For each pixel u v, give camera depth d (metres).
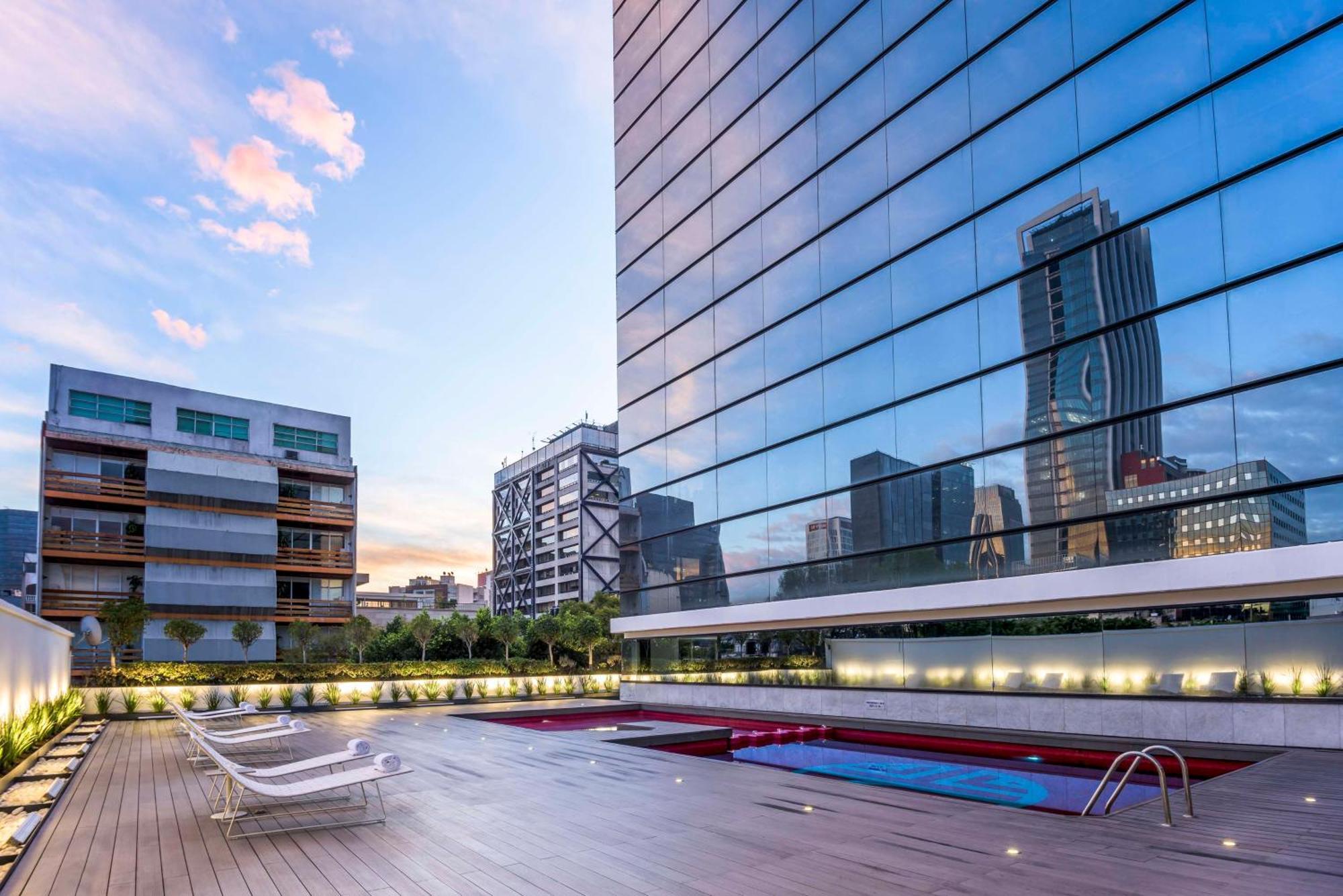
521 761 11.48
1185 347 11.30
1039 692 12.95
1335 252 9.86
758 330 20.14
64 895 5.20
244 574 39.38
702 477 21.86
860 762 13.97
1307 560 9.65
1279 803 6.98
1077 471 12.54
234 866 5.86
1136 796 9.86
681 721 21.75
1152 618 11.49
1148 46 12.14
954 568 14.45
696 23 23.52
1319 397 9.81
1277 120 10.57
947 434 14.86
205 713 17.66
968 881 5.09
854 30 17.80
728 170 21.66
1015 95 14.13
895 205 16.42
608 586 115.25
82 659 35.06
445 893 5.12
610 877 5.43
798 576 18.22
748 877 5.35
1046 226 13.41
